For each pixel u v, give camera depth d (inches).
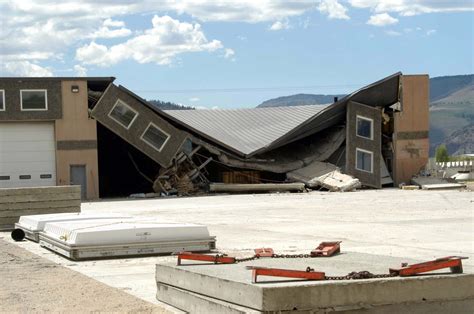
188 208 1556.3
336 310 372.8
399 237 861.8
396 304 386.0
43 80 2119.8
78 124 2145.7
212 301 401.4
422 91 2448.3
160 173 2229.3
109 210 1519.4
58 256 740.7
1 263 685.3
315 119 2288.4
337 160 2399.1
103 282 566.9
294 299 364.2
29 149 2129.7
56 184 2134.6
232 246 785.6
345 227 1013.2
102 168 2454.5
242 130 2444.6
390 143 2454.5
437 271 416.5
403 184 2363.4
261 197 1962.4
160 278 476.4
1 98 2091.5
